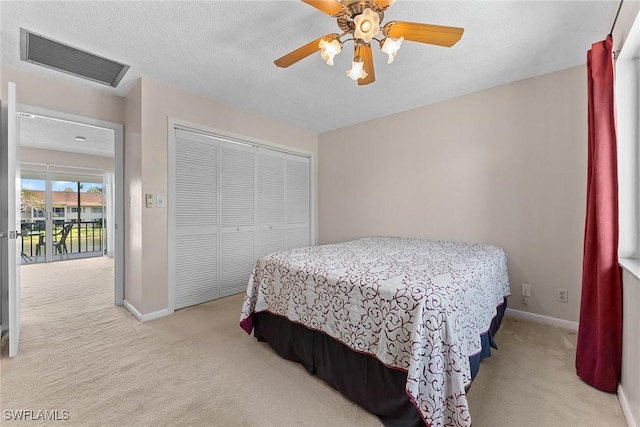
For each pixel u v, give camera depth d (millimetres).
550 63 2334
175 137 2842
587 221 1710
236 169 3422
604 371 1568
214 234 3207
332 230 4262
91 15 1757
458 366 1181
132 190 2791
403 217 3451
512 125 2680
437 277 1515
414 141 3344
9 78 2355
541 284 2545
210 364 1887
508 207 2707
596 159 1584
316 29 1911
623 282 1515
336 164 4195
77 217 6531
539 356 1956
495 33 1928
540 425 1347
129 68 2432
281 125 3906
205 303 3096
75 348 2086
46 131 4301
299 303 1808
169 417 1401
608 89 1550
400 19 1794
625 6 1449
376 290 1415
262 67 2418
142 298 2604
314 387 1651
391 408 1334
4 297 2350
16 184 2080
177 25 1864
